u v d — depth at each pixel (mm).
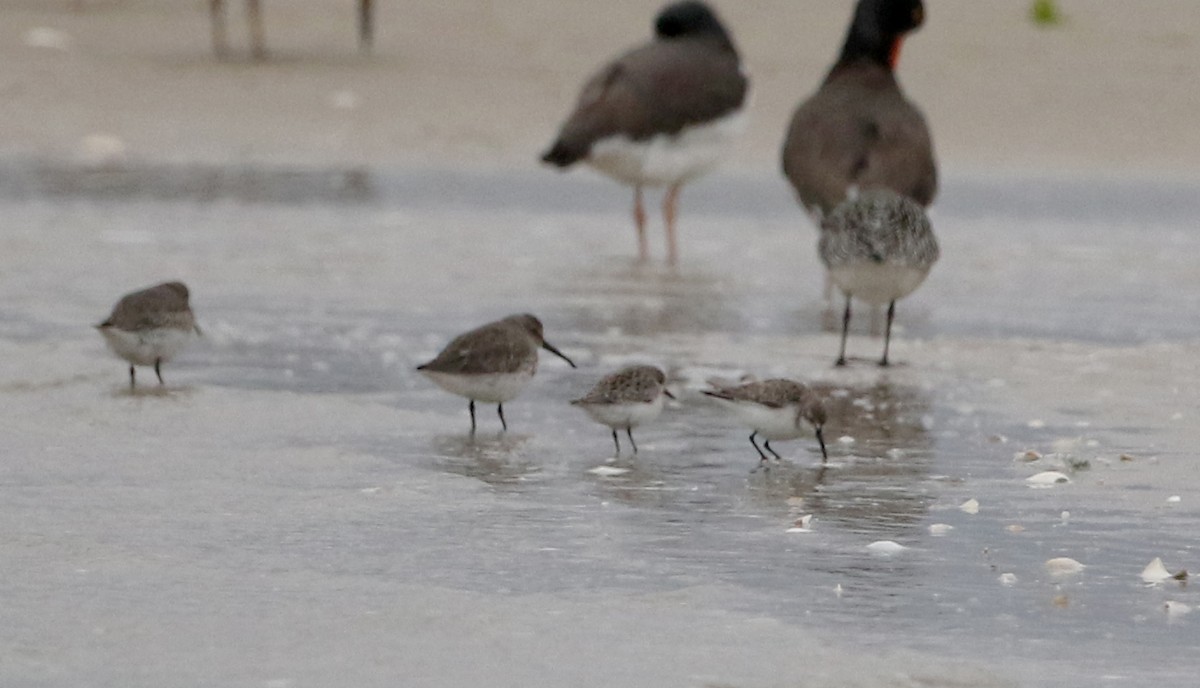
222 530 9234
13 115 27969
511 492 10195
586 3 37594
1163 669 7188
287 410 12367
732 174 26031
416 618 7742
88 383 13125
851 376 13930
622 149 20312
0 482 10234
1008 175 25594
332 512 9656
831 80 18672
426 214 22766
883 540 9148
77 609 7828
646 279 18766
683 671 7090
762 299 17672
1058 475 10562
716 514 9711
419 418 12266
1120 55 33125
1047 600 8109
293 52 33344
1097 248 20766
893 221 13867
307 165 25688
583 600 8039
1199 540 9180
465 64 32500
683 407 12766
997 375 14008
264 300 16781
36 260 18625
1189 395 13188
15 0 36906
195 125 27953
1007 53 33156
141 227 20984
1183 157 26906
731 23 35781
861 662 7227
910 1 18281
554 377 13742
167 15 36688
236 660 7168
